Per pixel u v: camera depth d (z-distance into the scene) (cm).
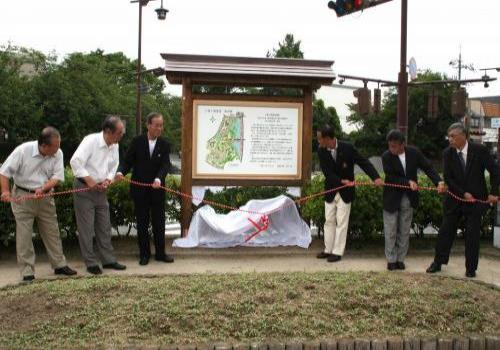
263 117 899
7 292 561
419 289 554
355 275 606
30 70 3058
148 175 756
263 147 900
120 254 814
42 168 670
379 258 831
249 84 886
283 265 772
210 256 820
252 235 858
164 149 765
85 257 703
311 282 567
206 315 482
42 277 677
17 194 662
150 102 3859
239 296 522
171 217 912
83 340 446
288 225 886
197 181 886
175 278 598
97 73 3191
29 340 449
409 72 1653
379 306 514
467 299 541
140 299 513
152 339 450
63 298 520
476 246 709
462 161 716
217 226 839
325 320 487
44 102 2802
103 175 710
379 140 4166
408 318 498
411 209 754
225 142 891
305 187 905
